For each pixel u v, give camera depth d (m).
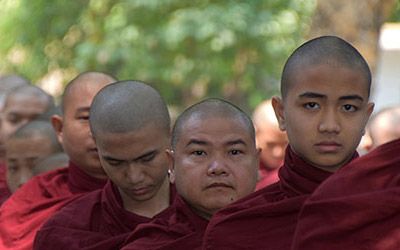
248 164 10.09
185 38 26.59
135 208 10.97
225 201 10.02
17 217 12.50
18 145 14.95
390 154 8.55
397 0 24.48
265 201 9.38
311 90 9.16
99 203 11.16
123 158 10.66
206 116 10.10
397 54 21.12
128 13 26.81
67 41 29.14
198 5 26.61
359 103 9.22
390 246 8.32
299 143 9.24
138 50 26.62
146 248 10.08
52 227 11.03
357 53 9.30
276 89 27.44
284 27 26.66
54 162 14.51
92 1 28.19
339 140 9.17
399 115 16.22
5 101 17.33
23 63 29.61
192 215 10.12
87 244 10.80
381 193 8.34
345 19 20.97
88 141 12.34
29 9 29.22
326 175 9.25
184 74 26.80
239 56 26.98
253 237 9.23
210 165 10.01
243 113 10.24
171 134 10.64
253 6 26.62
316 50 9.25
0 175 16.31
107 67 27.27
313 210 8.48
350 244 8.38
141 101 10.70
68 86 12.52
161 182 10.82
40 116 16.98
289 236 9.19
